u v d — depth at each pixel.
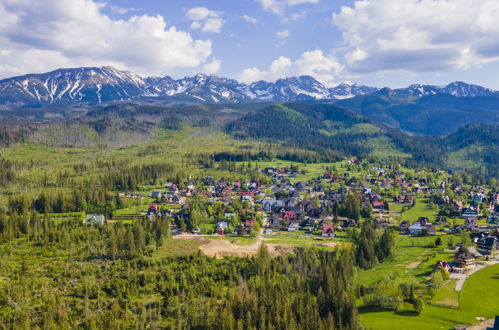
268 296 150.50
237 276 174.25
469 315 139.62
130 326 142.88
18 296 154.88
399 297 148.88
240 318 139.25
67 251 199.62
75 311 149.62
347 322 135.38
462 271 175.38
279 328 132.88
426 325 135.50
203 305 153.25
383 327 135.50
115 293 163.12
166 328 142.62
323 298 147.75
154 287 169.38
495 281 164.38
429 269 180.12
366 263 195.50
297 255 196.75
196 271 180.00
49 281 170.38
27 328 133.62
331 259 180.25
